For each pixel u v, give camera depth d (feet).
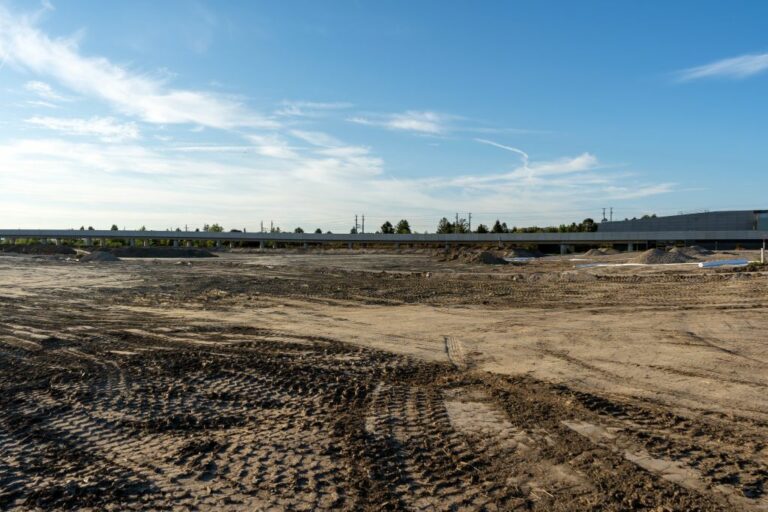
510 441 20.11
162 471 18.26
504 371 30.86
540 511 15.03
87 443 21.16
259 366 32.81
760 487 16.02
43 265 141.49
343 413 23.81
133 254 212.84
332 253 243.60
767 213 231.91
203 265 141.90
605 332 41.70
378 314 55.57
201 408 25.21
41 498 16.56
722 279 74.84
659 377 28.45
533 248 259.80
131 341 42.50
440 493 16.17
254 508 15.57
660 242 223.51
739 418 21.88
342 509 15.39
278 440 20.76
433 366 32.55
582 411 23.27
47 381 30.73
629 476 16.94
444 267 136.36
